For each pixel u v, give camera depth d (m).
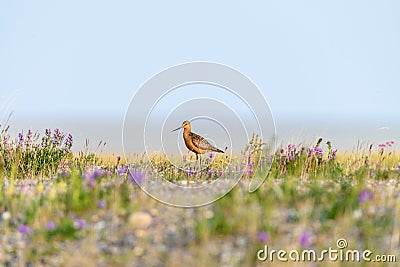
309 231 17.89
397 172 26.23
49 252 17.34
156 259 16.45
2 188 23.58
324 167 27.94
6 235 18.53
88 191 21.09
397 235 17.48
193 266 15.98
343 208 18.94
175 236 17.67
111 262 16.42
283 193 20.58
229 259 16.36
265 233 17.17
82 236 18.09
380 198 20.27
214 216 18.52
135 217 18.62
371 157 28.75
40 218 19.36
